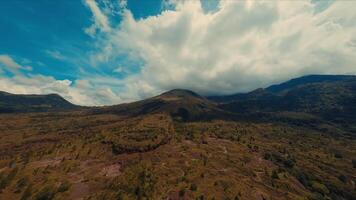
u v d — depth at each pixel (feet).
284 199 638.53
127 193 591.78
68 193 633.61
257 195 616.39
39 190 651.66
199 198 554.05
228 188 611.88
